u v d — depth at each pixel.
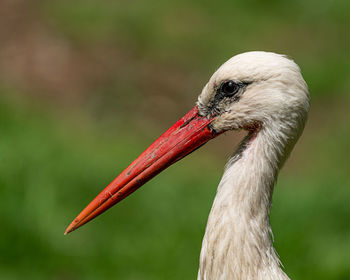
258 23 18.95
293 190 11.30
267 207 5.44
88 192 10.23
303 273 9.00
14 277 8.81
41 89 15.26
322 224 10.03
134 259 9.23
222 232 5.29
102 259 9.20
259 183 5.36
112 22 17.66
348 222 10.06
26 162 10.27
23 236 9.13
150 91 16.23
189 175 12.55
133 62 16.80
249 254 5.26
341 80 16.70
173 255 9.29
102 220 9.88
